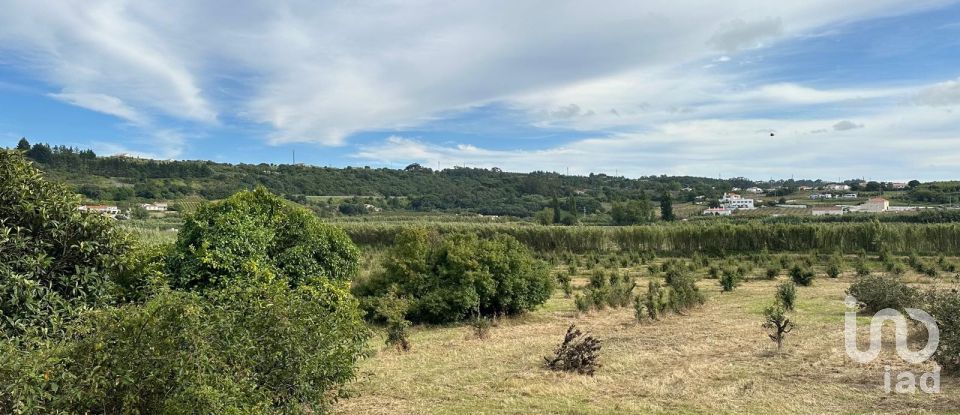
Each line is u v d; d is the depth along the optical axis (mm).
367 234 42719
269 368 5641
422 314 15875
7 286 4871
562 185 103688
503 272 16188
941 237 35906
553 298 21172
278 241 11086
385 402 8250
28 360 3846
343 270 12109
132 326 4430
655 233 42688
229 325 5047
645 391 8516
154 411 4434
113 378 4281
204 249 9406
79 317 4797
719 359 10438
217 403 4441
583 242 43750
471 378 9531
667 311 16344
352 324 6887
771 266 27875
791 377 9016
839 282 24375
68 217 5543
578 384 8992
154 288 5316
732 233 40844
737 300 19266
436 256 16766
